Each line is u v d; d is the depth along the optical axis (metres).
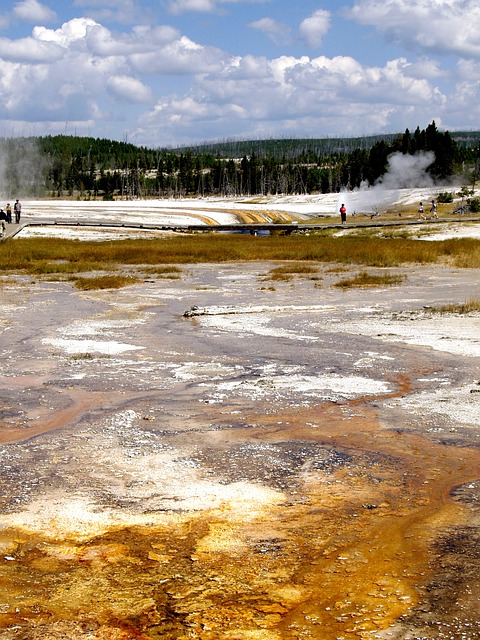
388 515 5.88
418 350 13.04
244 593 4.63
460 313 17.64
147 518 5.80
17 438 8.12
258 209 99.12
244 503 6.12
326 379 10.95
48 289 25.05
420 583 4.73
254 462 7.22
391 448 7.65
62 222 66.94
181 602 4.52
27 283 27.09
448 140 125.00
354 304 20.23
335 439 7.98
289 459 7.32
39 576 4.87
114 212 90.31
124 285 26.20
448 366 11.66
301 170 185.38
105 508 6.01
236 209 99.56
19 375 11.45
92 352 13.36
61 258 38.28
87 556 5.15
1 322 17.34
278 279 27.95
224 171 182.00
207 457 7.38
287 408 9.30
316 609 4.43
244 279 28.34
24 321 17.52
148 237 58.34
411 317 17.17
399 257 34.78
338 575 4.85
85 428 8.48
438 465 7.12
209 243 49.25
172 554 5.18
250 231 65.50
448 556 5.11
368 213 83.94
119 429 8.43
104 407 9.45
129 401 9.77
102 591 4.66
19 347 13.95
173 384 10.74
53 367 12.02
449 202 91.19
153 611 4.42
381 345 13.66
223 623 4.28
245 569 4.95
